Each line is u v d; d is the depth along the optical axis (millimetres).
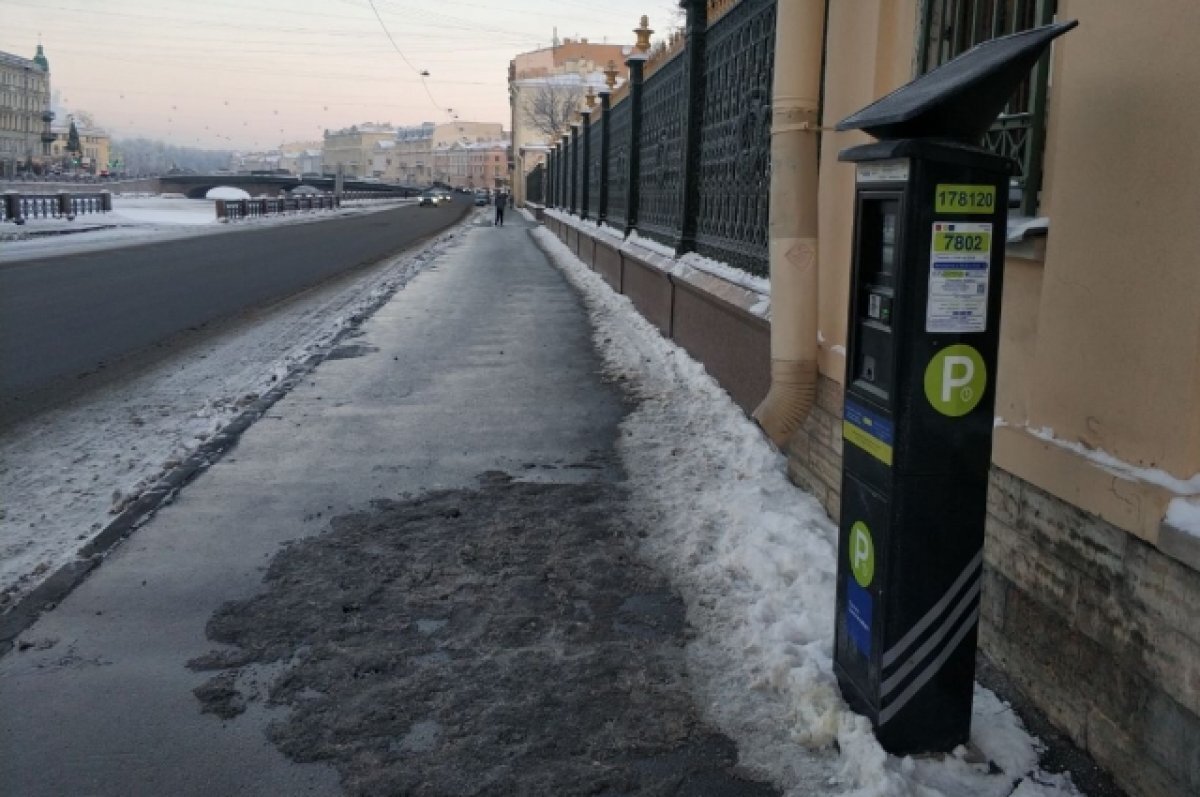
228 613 4062
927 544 2918
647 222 12758
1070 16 3059
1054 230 3115
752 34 7234
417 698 3418
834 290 5023
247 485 5730
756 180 7137
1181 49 2564
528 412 7547
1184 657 2521
